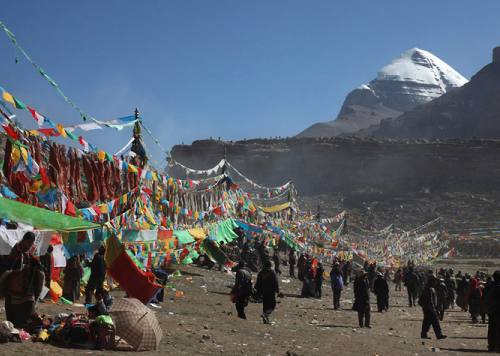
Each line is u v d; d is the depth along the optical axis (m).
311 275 32.88
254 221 43.97
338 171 170.25
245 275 20.61
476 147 164.38
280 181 172.50
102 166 21.80
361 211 137.75
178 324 17.41
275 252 40.34
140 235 23.00
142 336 13.12
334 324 22.89
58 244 17.80
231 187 38.12
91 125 17.14
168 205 26.08
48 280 17.11
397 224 124.19
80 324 12.98
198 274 32.41
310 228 52.00
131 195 22.38
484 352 17.86
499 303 18.03
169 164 28.70
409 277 33.97
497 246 91.56
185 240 28.14
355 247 58.12
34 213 16.52
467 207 132.50
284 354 14.76
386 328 23.22
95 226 18.62
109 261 18.22
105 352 12.49
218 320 19.47
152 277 18.67
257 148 180.12
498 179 153.75
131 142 24.30
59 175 18.88
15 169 16.19
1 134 16.22
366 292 22.64
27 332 12.75
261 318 21.81
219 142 181.50
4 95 13.52
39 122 14.63
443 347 18.80
